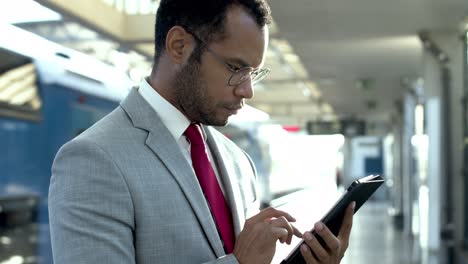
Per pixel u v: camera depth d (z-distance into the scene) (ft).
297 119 79.97
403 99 50.31
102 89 24.11
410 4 21.52
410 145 43.96
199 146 5.30
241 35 4.83
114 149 4.66
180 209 4.71
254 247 4.58
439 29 25.53
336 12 22.56
